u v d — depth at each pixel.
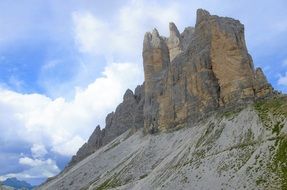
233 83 190.62
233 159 137.00
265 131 141.25
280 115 144.62
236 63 193.00
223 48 199.25
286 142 126.31
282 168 117.44
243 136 148.38
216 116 182.38
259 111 158.12
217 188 126.94
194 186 137.00
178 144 199.12
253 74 190.00
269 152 127.62
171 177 154.88
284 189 108.50
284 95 164.75
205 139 167.12
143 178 186.75
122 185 193.50
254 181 118.62
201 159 151.88
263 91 180.75
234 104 182.75
